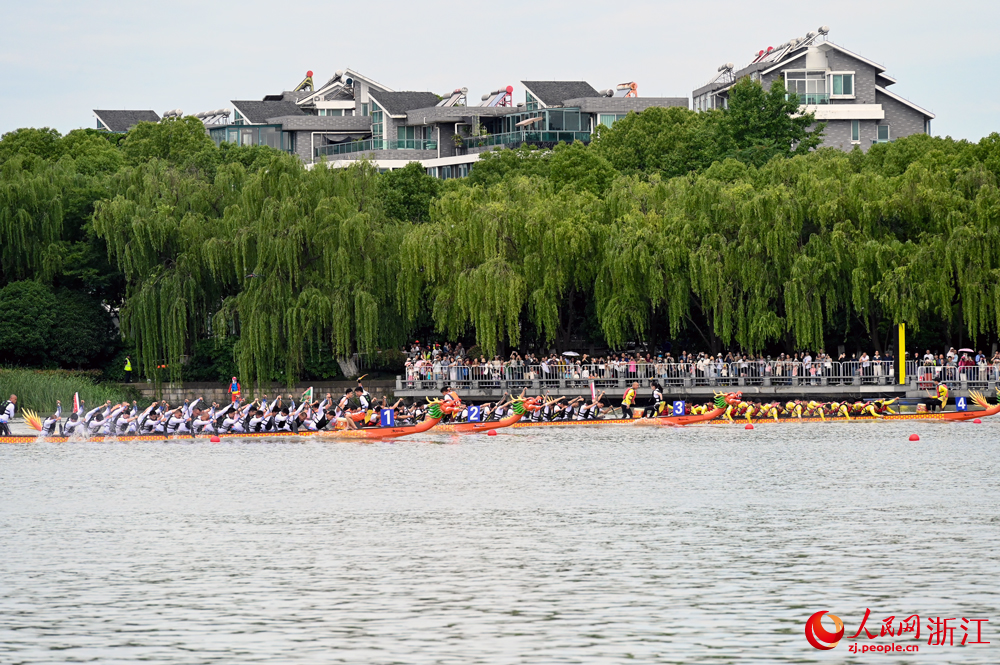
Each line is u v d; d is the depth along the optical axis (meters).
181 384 105.19
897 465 61.59
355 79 199.50
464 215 100.12
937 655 29.47
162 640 30.88
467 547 41.53
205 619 32.75
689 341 106.50
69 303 108.94
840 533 43.12
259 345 96.88
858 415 88.44
